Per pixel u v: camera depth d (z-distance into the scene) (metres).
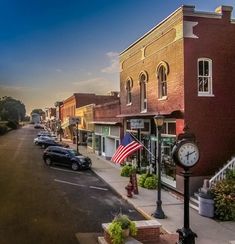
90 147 46.00
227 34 18.75
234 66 18.80
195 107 18.19
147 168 22.42
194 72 18.22
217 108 18.50
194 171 17.92
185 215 10.11
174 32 19.20
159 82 21.58
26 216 14.85
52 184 22.31
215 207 14.56
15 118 115.31
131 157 27.73
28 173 26.47
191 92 18.16
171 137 19.78
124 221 10.62
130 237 10.65
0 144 53.34
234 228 13.23
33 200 17.73
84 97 60.69
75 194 19.44
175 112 18.77
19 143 56.72
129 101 28.47
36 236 12.36
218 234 12.50
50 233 12.70
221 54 18.64
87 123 47.84
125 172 25.08
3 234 12.50
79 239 12.09
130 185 18.22
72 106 64.62
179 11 18.41
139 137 24.25
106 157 35.62
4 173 26.02
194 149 10.16
